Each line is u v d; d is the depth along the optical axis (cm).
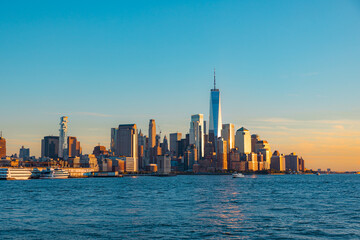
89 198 18950
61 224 10444
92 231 9419
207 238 8544
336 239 8400
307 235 8806
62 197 19625
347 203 15912
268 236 8712
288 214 12194
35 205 15400
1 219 11394
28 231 9469
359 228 9638
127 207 14488
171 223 10488
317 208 13900
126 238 8612
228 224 10269
